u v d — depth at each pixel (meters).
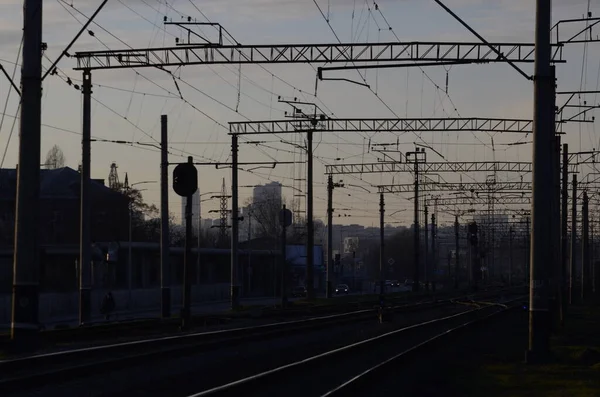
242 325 79.25
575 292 160.75
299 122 112.12
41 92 48.19
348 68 69.44
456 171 139.75
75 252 128.12
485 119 103.00
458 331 62.62
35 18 47.69
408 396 35.47
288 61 69.62
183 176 71.81
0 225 164.25
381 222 158.75
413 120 103.81
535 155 48.41
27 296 46.78
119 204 180.25
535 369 45.69
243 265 186.75
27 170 47.31
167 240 95.50
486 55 68.44
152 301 138.88
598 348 60.12
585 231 171.12
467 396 35.91
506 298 154.12
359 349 51.44
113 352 46.50
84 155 77.00
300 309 105.44
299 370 40.28
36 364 39.31
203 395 29.53
